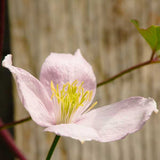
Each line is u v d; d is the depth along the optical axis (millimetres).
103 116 208
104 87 291
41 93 210
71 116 217
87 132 192
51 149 196
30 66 270
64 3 279
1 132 226
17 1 269
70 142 285
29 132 272
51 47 275
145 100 203
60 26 278
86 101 221
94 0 286
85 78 224
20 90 191
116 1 291
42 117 205
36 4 272
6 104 261
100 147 291
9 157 255
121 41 292
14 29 267
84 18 284
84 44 284
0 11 223
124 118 202
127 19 293
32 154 273
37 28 272
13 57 267
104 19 288
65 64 224
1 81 259
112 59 290
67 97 218
